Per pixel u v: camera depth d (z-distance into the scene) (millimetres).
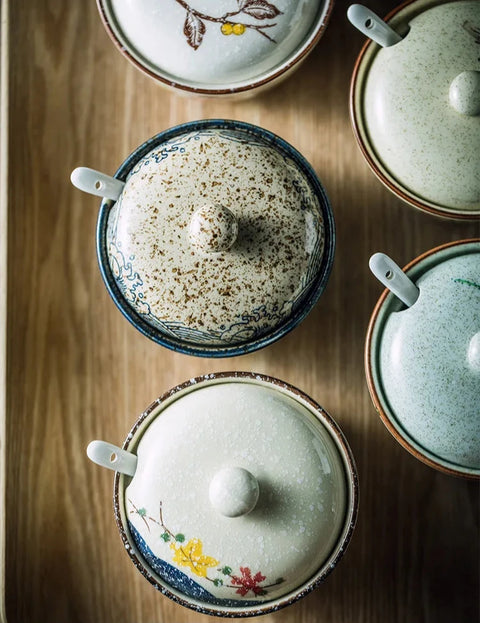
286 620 491
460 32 439
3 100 485
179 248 432
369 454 493
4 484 479
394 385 434
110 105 500
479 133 434
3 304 478
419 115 438
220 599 431
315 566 433
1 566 474
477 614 491
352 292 496
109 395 495
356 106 452
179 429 434
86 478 493
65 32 499
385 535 492
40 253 496
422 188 445
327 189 498
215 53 444
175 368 496
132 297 441
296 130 500
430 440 431
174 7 441
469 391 422
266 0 441
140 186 438
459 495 493
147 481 432
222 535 426
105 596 492
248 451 429
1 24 486
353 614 490
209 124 458
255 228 432
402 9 449
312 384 495
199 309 435
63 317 496
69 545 492
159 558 431
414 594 491
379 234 496
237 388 444
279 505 426
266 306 437
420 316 429
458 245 441
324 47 500
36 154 497
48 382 494
